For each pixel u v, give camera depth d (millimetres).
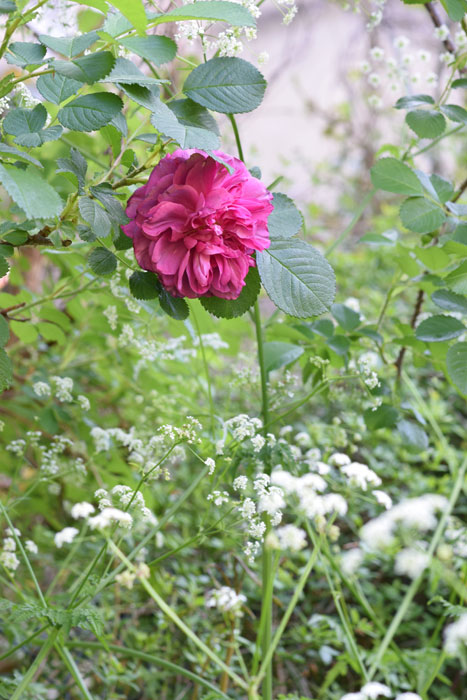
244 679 1430
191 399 1678
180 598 1603
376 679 1377
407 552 916
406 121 1221
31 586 1564
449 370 1087
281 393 1350
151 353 1383
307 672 1473
